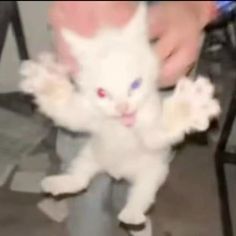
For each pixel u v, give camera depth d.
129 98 0.60
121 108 0.60
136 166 0.74
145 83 0.60
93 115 0.65
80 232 0.84
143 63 0.59
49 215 0.87
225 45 0.67
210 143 0.87
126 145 0.70
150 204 0.80
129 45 0.58
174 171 0.88
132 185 0.77
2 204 0.87
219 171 0.92
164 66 0.62
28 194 0.85
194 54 0.62
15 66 0.65
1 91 0.69
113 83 0.58
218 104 0.69
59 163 0.81
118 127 0.67
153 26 0.59
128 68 0.58
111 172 0.77
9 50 0.63
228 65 0.69
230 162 0.91
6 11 0.57
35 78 0.63
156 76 0.61
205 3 0.60
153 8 0.59
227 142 0.88
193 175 0.90
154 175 0.75
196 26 0.60
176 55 0.61
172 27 0.60
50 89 0.64
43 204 0.86
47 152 0.80
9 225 0.87
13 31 0.60
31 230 0.87
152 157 0.73
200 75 0.70
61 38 0.58
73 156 0.78
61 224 0.86
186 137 0.83
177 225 0.90
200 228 0.92
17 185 0.84
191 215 0.91
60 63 0.62
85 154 0.77
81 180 0.78
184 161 0.88
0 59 0.63
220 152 0.89
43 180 0.79
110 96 0.60
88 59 0.58
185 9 0.59
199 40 0.62
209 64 0.69
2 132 0.78
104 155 0.73
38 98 0.66
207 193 0.92
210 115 0.67
